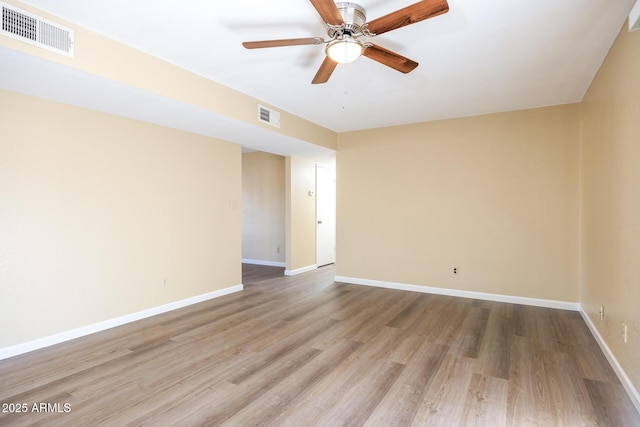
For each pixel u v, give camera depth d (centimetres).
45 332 302
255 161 736
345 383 241
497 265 454
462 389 233
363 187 546
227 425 195
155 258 393
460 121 473
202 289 452
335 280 575
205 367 265
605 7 216
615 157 258
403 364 271
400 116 467
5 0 201
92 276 335
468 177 469
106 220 346
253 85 351
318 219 707
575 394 226
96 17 227
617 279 252
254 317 387
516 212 441
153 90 283
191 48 272
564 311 408
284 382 243
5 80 256
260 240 735
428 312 405
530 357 282
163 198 401
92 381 243
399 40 257
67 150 315
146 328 350
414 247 508
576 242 410
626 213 232
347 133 558
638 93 208
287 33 251
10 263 281
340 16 192
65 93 284
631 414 204
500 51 276
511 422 197
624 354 235
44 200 300
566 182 414
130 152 366
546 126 423
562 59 291
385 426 194
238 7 217
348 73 318
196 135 440
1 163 275
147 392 229
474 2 210
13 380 244
